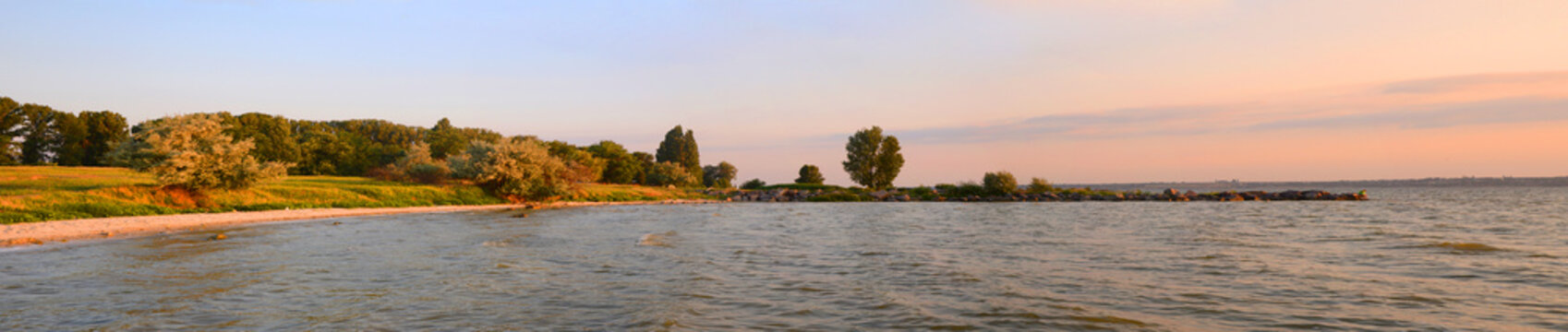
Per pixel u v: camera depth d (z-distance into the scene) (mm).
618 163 125875
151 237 28516
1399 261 19938
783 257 21734
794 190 101688
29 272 17641
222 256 21438
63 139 100188
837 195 92875
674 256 21859
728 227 37469
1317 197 89750
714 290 15094
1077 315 12086
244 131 96000
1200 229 35000
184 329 10945
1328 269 18234
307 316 12016
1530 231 31844
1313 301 13555
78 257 21062
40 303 13148
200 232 31141
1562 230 33125
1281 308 12805
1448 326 11172
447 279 16531
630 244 26016
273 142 100125
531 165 71062
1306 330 10930
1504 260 20016
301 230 33469
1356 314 12234
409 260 20594
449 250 23734
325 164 105062
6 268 18375
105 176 54312
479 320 11734
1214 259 20766
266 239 28016
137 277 16875
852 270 18500
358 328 11078
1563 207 69125
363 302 13508
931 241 28094
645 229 35406
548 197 72750
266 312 12430
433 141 123188
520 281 16250
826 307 12977
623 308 12820
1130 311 12539
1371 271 17828
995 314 12273
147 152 42469
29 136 97375
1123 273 17734
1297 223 39781
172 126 43750
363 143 118500
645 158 153500
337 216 47156
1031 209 62688
